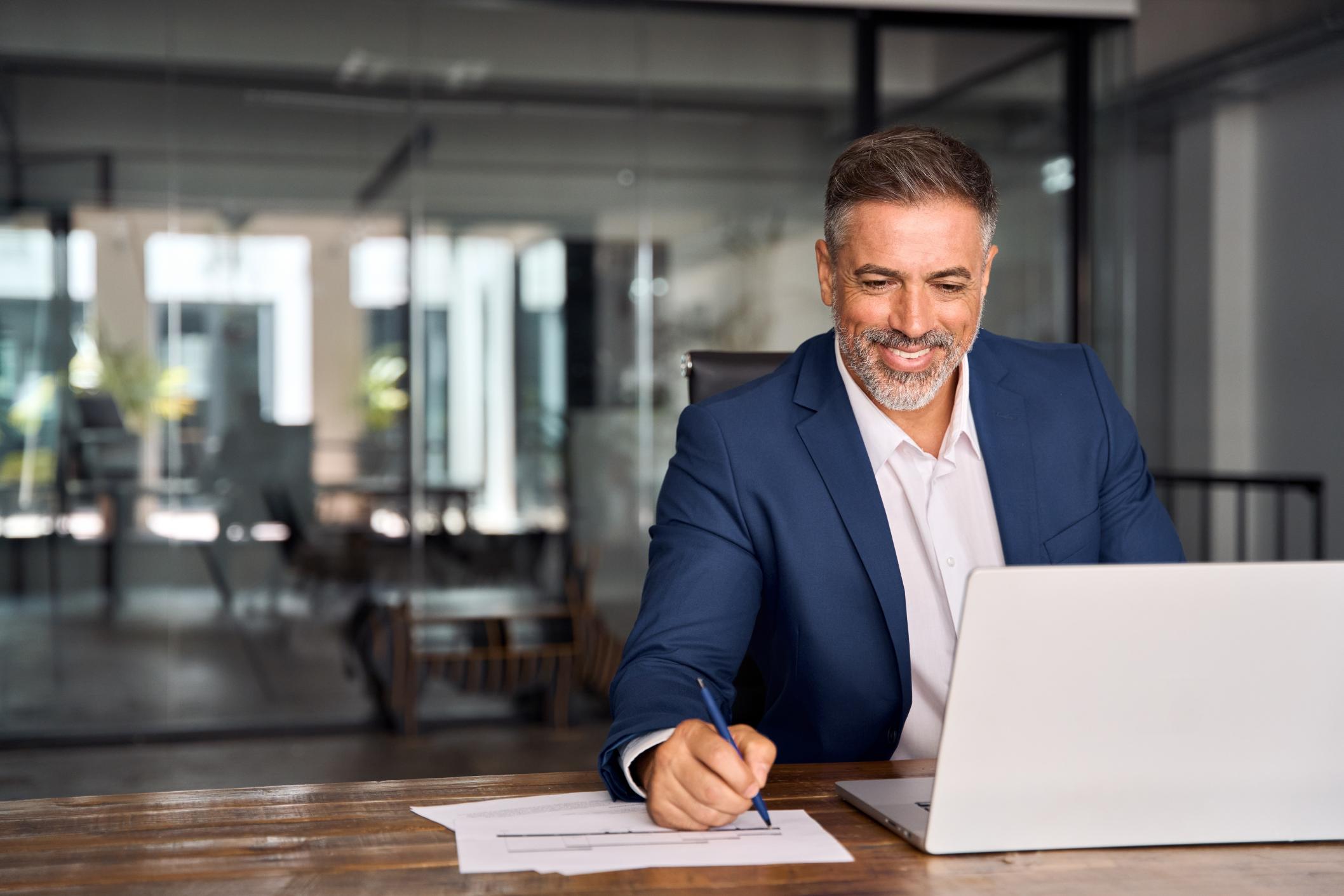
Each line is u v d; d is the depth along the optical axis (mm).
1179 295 5887
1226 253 5891
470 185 4426
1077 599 857
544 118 4461
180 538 4305
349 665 4391
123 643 4266
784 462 1353
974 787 887
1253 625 878
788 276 4609
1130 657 873
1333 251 5457
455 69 4410
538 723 4520
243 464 4336
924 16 4691
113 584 4266
